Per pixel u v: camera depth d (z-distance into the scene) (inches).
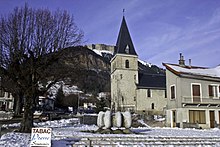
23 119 850.8
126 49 2901.1
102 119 890.7
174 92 1471.5
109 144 582.2
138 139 655.1
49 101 3240.7
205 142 675.4
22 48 813.9
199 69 1632.6
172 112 1485.0
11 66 815.7
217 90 1477.6
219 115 1441.9
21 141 585.0
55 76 874.8
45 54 848.3
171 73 1519.4
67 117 1989.4
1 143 541.6
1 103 2785.4
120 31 3029.0
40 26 846.5
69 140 616.4
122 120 876.6
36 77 844.0
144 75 2935.5
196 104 1398.9
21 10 840.3
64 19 892.0
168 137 704.4
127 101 2768.2
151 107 2753.4
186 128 1306.6
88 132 887.1
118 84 2787.9
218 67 1748.3
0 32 808.3
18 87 852.0
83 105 3634.4
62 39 870.4
